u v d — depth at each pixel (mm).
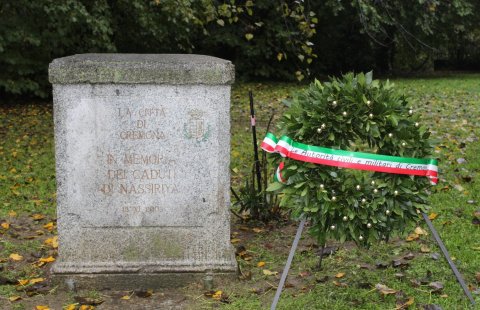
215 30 18609
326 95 3984
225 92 4305
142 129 4312
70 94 4234
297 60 19984
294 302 4105
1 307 4098
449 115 11719
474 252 4902
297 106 4012
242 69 19656
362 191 3980
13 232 5609
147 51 16125
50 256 4984
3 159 8531
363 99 3941
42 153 8930
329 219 4039
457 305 4008
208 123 4336
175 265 4434
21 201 6594
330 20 20641
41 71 14422
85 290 4375
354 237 4016
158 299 4238
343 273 4578
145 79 4219
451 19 21344
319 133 3955
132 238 4418
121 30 14977
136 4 13211
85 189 4348
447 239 5191
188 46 16453
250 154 8547
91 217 4375
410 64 25250
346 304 4082
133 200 4387
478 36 25750
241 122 11328
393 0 19078
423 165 3965
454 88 17125
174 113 4309
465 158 8039
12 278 4555
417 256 4887
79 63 4176
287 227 5707
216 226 4449
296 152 3898
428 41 22781
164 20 13961
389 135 3973
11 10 12828
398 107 4016
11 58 13266
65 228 4387
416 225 5500
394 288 4316
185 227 4441
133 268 4391
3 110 13227
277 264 4832
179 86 4277
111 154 4324
